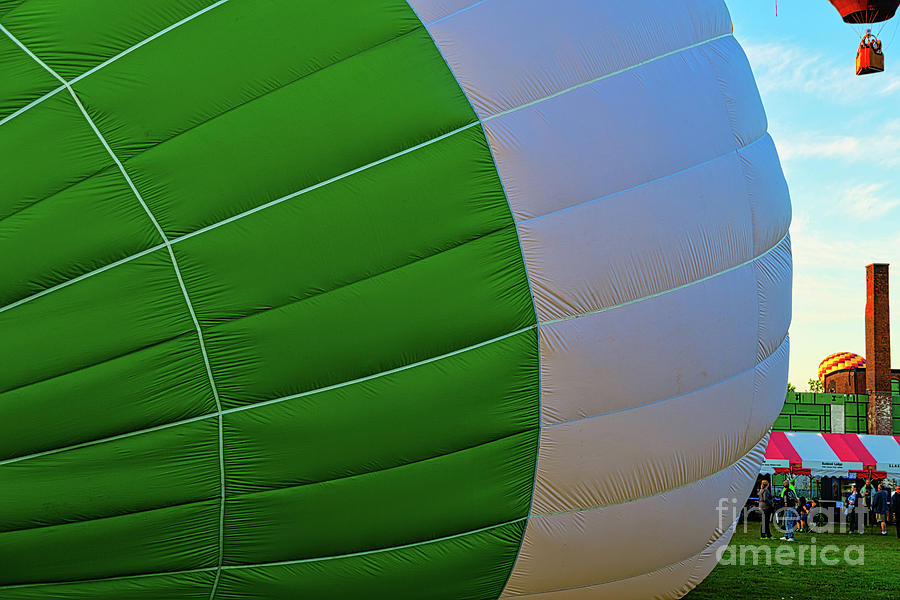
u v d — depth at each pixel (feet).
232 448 17.78
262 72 18.26
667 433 20.84
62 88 17.72
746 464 24.90
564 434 19.49
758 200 23.29
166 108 17.83
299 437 17.87
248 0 18.76
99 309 17.21
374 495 18.48
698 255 21.02
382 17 19.20
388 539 18.89
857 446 77.61
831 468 76.02
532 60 19.84
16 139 17.43
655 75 21.52
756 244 23.24
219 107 17.99
